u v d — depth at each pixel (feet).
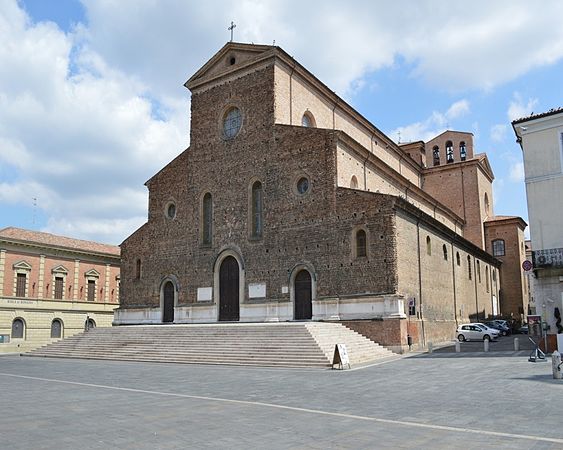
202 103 162.61
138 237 171.12
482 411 50.21
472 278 190.80
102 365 110.73
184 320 154.51
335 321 127.34
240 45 154.40
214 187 155.53
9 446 38.58
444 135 247.50
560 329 107.34
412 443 38.22
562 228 111.45
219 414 50.37
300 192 139.13
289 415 49.60
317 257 132.77
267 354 105.50
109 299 239.50
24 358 140.56
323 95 163.73
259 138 147.95
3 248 201.67
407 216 133.80
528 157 117.19
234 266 148.77
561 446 36.65
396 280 122.11
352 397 60.44
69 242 230.89
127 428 44.34
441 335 149.79
